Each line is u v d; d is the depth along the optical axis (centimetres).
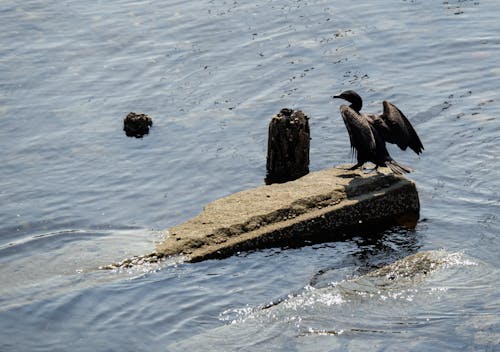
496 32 2327
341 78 2116
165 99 2050
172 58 2273
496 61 2164
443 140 1792
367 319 1180
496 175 1641
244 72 2172
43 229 1502
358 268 1331
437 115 1905
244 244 1380
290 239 1420
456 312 1183
